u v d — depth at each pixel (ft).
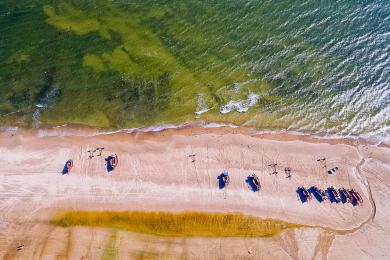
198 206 131.13
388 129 157.07
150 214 128.26
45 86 156.15
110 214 127.24
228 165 141.18
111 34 175.01
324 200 135.95
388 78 171.53
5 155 137.59
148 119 150.41
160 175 136.77
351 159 147.64
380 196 139.03
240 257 122.21
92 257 119.24
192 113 153.17
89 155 139.85
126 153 141.38
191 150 143.84
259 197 134.82
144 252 120.98
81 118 148.87
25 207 126.72
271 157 144.77
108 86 157.89
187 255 121.49
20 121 146.61
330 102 162.20
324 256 124.67
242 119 153.79
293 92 163.63
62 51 167.32
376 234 130.00
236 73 167.32
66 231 123.34
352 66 174.50
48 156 138.41
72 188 131.64
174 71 165.07
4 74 158.20
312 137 152.15
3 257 117.29
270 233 127.75
